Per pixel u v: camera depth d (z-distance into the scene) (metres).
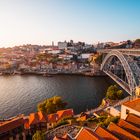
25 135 71.44
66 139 47.34
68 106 128.12
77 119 77.56
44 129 79.25
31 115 90.50
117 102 103.19
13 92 168.12
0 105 133.75
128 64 132.38
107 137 43.81
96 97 147.12
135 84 116.06
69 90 171.25
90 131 45.62
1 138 63.62
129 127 48.19
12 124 67.19
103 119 71.31
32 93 163.25
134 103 60.44
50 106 100.56
